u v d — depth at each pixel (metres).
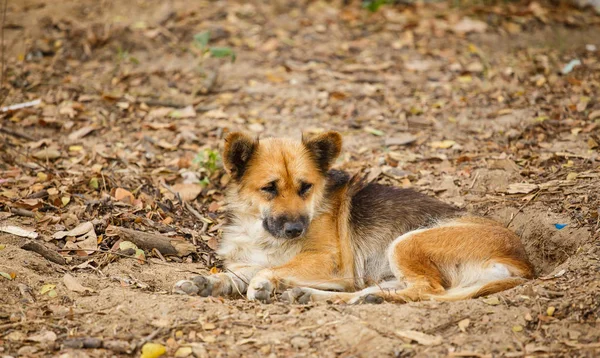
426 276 8.12
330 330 6.82
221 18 17.36
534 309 6.96
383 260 8.80
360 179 9.48
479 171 10.93
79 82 14.18
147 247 9.00
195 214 10.22
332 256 8.63
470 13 17.83
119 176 10.88
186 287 7.80
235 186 8.98
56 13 16.66
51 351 6.53
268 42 16.36
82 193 10.29
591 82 13.93
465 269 8.17
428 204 9.02
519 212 9.59
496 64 15.30
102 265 8.52
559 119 12.50
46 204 9.67
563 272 7.70
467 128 12.77
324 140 8.89
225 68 15.25
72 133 12.30
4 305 7.19
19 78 14.02
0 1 16.78
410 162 11.70
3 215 9.20
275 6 18.14
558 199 9.65
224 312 7.19
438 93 14.23
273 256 8.88
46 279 7.76
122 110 13.31
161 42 16.08
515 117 12.88
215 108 13.59
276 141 8.98
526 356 6.32
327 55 15.92
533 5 18.00
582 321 6.72
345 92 14.32
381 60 15.70
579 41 16.28
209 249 9.48
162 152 12.01
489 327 6.76
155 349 6.49
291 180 8.49
